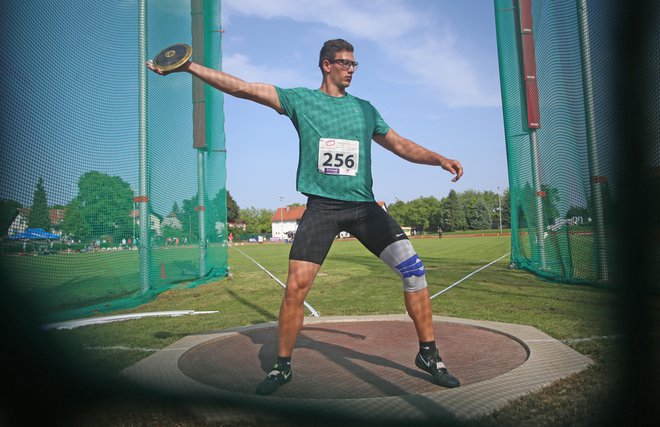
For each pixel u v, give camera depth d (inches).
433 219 3225.9
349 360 113.3
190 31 351.6
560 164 253.8
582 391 85.1
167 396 86.8
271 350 128.1
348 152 97.5
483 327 147.6
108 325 181.2
